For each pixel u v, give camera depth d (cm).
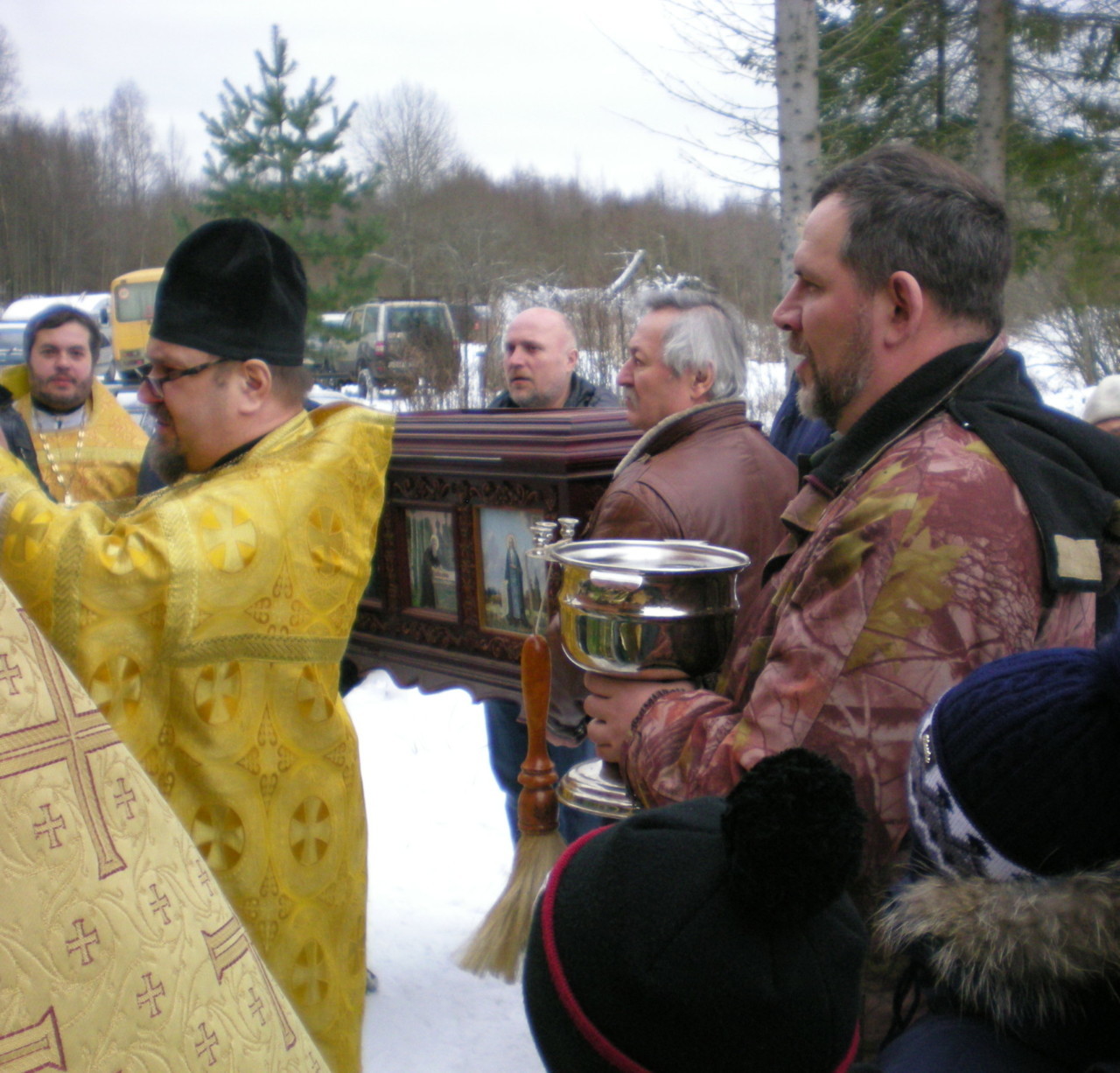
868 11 743
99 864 73
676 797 129
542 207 3108
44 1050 68
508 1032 250
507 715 276
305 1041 90
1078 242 871
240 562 152
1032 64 812
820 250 135
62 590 143
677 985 74
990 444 123
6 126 4141
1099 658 85
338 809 168
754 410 809
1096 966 81
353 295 1619
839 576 120
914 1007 108
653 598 136
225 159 1669
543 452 197
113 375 2144
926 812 91
